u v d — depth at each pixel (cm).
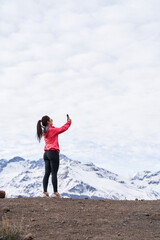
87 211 888
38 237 675
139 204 1010
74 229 727
